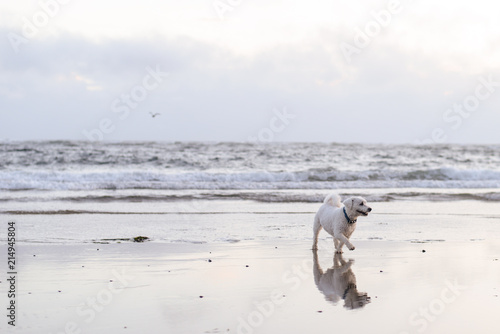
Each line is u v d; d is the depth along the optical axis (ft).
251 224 38.06
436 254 27.09
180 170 91.56
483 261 25.30
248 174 71.72
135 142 178.70
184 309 17.39
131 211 44.57
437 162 114.73
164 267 23.99
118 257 26.27
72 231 34.45
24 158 105.50
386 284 20.85
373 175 74.23
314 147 169.78
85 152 122.72
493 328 15.69
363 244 30.22
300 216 42.27
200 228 36.11
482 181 69.36
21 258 25.86
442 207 47.91
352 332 15.28
